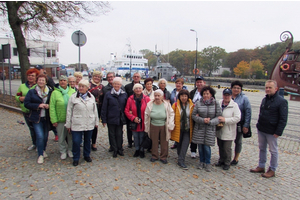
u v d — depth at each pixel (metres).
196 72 29.12
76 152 4.27
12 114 8.76
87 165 4.33
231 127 4.29
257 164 4.73
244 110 4.43
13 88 19.48
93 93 5.33
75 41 6.71
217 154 5.30
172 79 41.78
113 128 4.79
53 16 10.47
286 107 3.85
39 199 3.07
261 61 71.06
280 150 5.69
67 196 3.17
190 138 4.42
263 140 4.23
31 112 4.25
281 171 4.39
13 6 9.38
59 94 4.42
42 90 4.35
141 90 4.72
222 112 4.32
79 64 6.84
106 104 4.72
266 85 3.99
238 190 3.57
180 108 4.41
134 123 4.71
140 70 50.91
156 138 4.59
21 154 4.74
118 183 3.62
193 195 3.35
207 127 4.21
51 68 39.12
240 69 67.81
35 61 37.12
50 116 4.31
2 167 4.05
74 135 4.21
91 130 4.43
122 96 4.80
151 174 4.02
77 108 4.18
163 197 3.25
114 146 4.80
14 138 5.78
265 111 4.07
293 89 17.98
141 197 3.22
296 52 17.84
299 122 9.29
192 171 4.25
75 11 10.35
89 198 3.13
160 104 4.59
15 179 3.62
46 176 3.78
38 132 4.30
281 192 3.55
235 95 4.60
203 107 4.19
